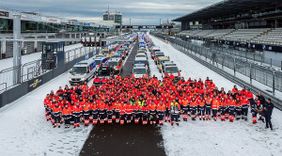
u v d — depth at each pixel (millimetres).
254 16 66062
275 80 25984
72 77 30125
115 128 17625
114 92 21328
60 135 16453
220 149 14555
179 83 25781
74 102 18203
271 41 44125
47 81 31812
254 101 18828
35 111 20984
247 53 46469
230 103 18672
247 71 32906
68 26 105812
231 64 38469
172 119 18094
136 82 25953
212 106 18906
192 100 18969
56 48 36406
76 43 102312
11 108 21672
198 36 98500
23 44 58750
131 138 16016
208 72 39375
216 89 21875
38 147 14805
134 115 18391
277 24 57750
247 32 62219
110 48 64188
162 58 40562
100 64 38094
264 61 40219
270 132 16812
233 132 16844
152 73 38500
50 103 18531
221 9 64438
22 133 16688
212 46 72000
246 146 14891
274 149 14531
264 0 45344
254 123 18312
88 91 22188
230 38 65062
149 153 14109
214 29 101312
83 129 17453
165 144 15172
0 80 30188
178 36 137250
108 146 14945
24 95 25609
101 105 18297
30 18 59969
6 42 51438
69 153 14148
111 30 164250
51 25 82812
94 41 56188
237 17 77812
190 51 62781
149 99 18562
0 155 13812
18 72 25281
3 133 16609
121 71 39625
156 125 18156
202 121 18891
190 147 14789
